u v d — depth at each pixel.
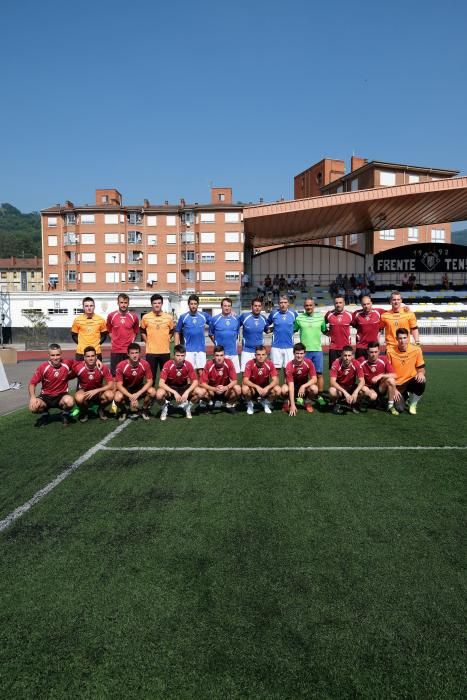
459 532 3.27
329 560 2.91
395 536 3.21
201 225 53.97
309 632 2.26
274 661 2.08
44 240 55.41
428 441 5.56
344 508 3.67
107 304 30.34
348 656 2.11
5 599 2.55
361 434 5.90
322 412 7.32
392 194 20.95
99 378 6.75
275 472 4.50
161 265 54.50
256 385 7.09
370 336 7.87
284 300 8.30
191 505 3.74
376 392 7.42
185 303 35.25
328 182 56.00
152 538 3.20
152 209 53.91
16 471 4.55
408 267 30.62
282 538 3.19
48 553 3.02
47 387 6.52
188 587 2.63
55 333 30.61
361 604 2.47
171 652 2.14
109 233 53.94
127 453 5.12
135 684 1.97
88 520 3.48
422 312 27.20
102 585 2.66
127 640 2.22
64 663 2.09
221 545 3.10
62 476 4.40
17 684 1.98
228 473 4.48
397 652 2.13
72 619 2.38
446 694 1.91
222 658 2.10
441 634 2.25
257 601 2.50
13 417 7.03
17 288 84.00
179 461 4.84
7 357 16.86
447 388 9.75
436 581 2.68
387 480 4.27
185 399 6.80
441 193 21.11
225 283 54.12
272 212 21.58
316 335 8.03
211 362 7.10
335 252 31.64
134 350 6.63
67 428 6.31
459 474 4.42
